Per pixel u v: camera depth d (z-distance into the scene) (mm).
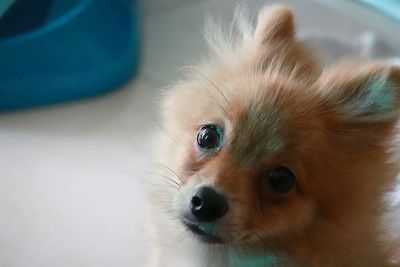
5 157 679
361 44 794
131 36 797
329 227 457
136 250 617
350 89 466
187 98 487
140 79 793
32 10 764
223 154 444
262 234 449
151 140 597
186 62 763
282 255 465
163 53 837
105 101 760
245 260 479
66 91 745
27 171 669
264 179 442
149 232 529
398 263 492
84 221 636
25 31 761
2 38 738
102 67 750
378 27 948
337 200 455
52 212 638
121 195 663
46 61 729
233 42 513
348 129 465
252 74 474
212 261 493
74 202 649
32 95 732
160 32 878
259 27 497
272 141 440
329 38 781
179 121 485
